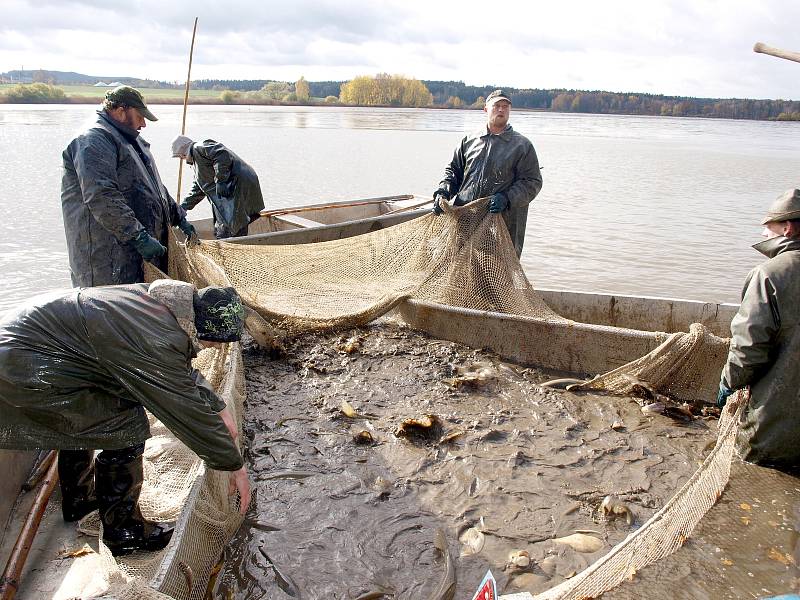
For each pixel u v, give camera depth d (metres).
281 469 4.02
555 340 5.50
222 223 8.15
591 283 10.49
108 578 2.69
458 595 3.08
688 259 12.06
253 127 48.25
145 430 3.15
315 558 3.29
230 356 4.63
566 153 36.84
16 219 13.95
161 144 31.61
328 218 10.99
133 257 5.25
